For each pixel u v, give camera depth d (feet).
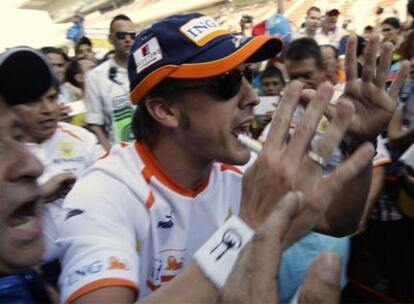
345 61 3.42
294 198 1.76
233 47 3.00
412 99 7.51
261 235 1.70
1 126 2.09
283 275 4.18
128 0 78.38
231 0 59.93
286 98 2.22
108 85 10.46
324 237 4.31
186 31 3.00
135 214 3.05
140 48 3.14
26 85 2.65
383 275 6.61
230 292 1.66
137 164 3.21
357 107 3.34
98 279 2.50
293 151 2.10
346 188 3.34
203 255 2.14
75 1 63.62
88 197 2.97
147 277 3.26
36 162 2.17
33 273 2.50
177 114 3.10
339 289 1.60
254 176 2.14
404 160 5.94
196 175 3.28
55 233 4.18
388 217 6.56
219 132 3.11
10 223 2.10
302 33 17.70
